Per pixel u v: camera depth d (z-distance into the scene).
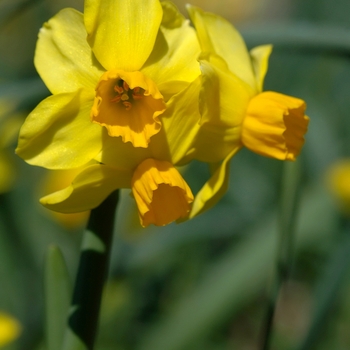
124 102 0.43
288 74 0.91
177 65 0.44
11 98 0.53
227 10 1.10
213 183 0.45
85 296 0.44
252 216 0.76
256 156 0.81
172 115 0.44
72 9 0.44
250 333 0.78
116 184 0.44
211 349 0.69
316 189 0.72
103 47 0.43
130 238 0.65
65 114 0.43
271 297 0.48
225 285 0.59
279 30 0.52
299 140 0.46
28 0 0.53
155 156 0.44
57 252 0.45
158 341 0.58
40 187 0.68
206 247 0.76
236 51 0.46
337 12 0.99
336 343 0.67
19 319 0.64
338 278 0.51
